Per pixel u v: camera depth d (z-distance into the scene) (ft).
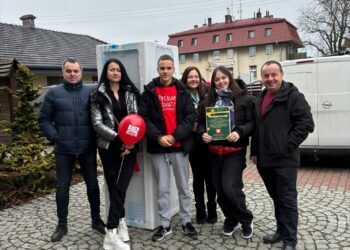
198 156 13.80
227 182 12.32
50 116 13.25
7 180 18.58
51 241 13.30
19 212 16.61
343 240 12.45
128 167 12.57
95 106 12.48
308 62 22.38
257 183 19.95
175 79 12.84
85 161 13.53
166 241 12.96
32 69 64.69
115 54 13.80
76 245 12.96
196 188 14.17
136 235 13.64
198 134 12.82
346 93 21.71
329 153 22.38
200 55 179.52
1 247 13.01
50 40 80.94
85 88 13.37
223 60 174.09
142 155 13.79
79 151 13.15
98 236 13.62
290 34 162.40
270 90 11.46
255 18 181.37
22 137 20.51
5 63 28.96
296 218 11.52
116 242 12.32
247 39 168.55
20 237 13.82
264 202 16.62
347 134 21.89
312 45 126.93
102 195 18.83
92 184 13.73
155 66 13.82
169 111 12.62
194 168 14.02
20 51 70.13
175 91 12.69
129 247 12.41
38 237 13.75
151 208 13.94
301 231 13.25
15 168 18.90
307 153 22.86
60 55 76.54
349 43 111.34
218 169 12.79
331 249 11.84
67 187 13.58
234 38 170.81
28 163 19.47
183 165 12.95
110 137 12.10
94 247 12.76
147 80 13.30
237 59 171.42
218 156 12.64
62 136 13.08
